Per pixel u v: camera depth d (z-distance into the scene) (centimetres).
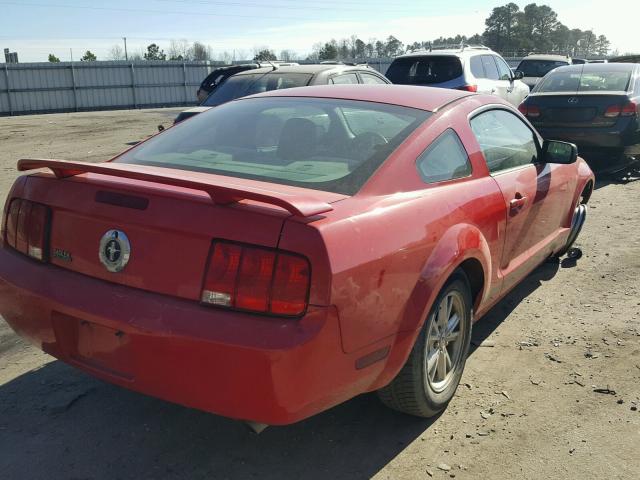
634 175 930
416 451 288
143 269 243
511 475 271
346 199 261
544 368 364
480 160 348
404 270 263
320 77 880
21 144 1527
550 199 434
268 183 274
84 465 276
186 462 279
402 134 310
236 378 225
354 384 249
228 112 358
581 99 876
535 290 487
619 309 447
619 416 314
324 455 285
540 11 11125
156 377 240
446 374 319
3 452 283
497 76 1273
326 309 225
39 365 366
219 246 229
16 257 285
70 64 3041
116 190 254
